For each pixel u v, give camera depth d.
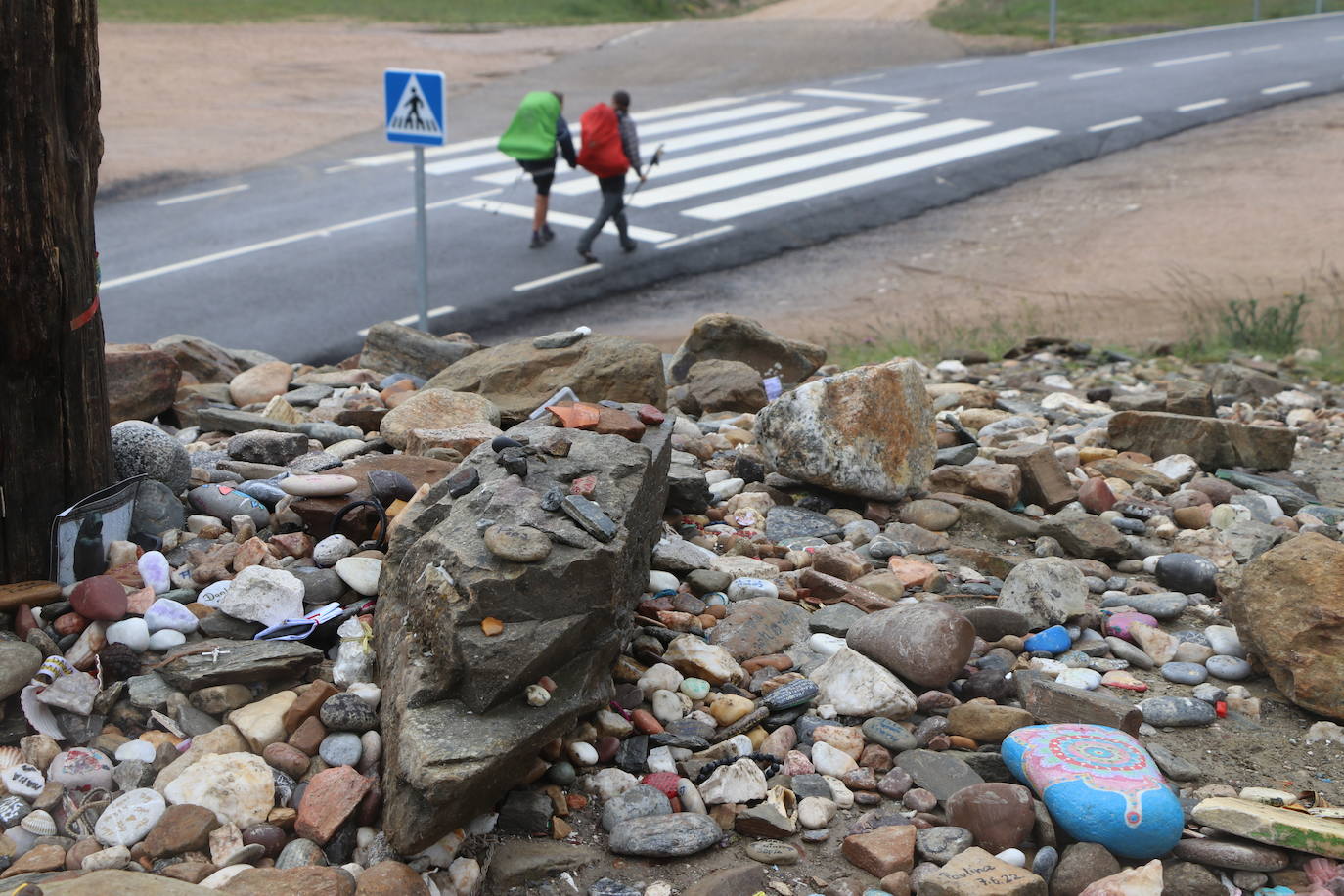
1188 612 4.75
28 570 3.86
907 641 3.96
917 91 22.38
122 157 17.20
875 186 16.20
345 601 3.98
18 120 3.49
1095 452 6.46
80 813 3.15
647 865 3.20
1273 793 3.44
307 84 22.52
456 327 11.27
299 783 3.31
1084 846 3.18
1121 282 12.28
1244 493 5.89
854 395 5.38
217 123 19.45
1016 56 26.38
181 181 16.34
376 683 3.59
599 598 3.32
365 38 26.80
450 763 2.91
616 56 26.61
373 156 17.92
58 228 3.66
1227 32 29.23
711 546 5.07
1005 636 4.36
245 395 6.77
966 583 4.84
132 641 3.65
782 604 4.46
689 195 15.84
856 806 3.50
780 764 3.64
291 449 5.36
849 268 13.14
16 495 3.78
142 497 4.37
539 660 3.14
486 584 3.17
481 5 31.83
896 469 5.48
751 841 3.31
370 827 3.21
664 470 4.61
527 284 12.55
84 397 3.91
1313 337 10.30
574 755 3.50
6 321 3.63
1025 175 16.69
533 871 3.11
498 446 3.97
